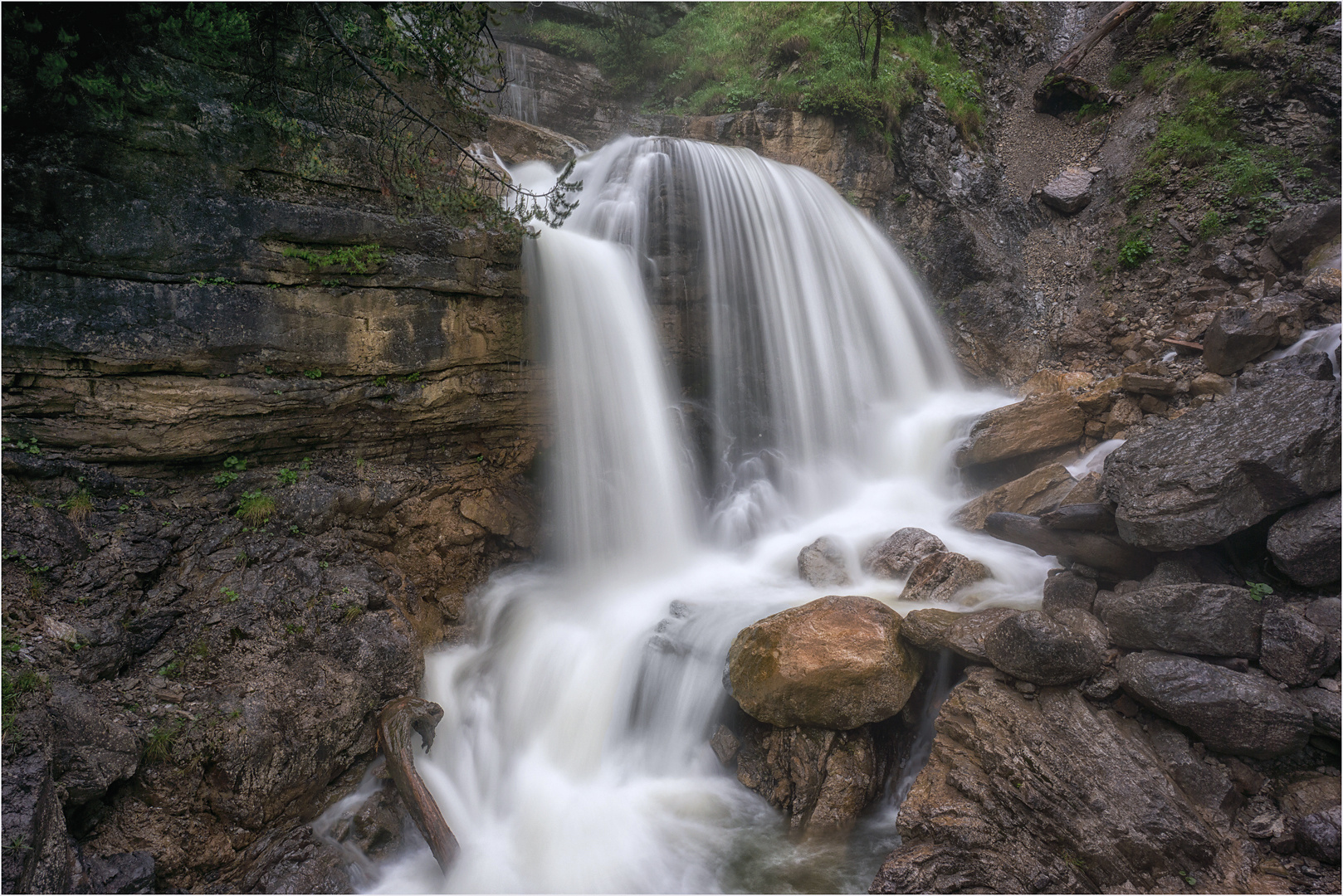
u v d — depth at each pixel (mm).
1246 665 5105
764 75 14852
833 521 9617
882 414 11047
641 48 16969
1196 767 4828
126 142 5375
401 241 6738
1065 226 13703
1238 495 5438
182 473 6062
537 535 8352
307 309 6258
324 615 5852
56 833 3818
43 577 4879
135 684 4855
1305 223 10055
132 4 5305
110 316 5387
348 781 5586
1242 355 8609
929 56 15117
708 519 9961
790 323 10883
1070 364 11641
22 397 5254
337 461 6867
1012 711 5211
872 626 5957
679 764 6492
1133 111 14000
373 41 6684
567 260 8484
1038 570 7176
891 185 13570
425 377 7145
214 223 5766
